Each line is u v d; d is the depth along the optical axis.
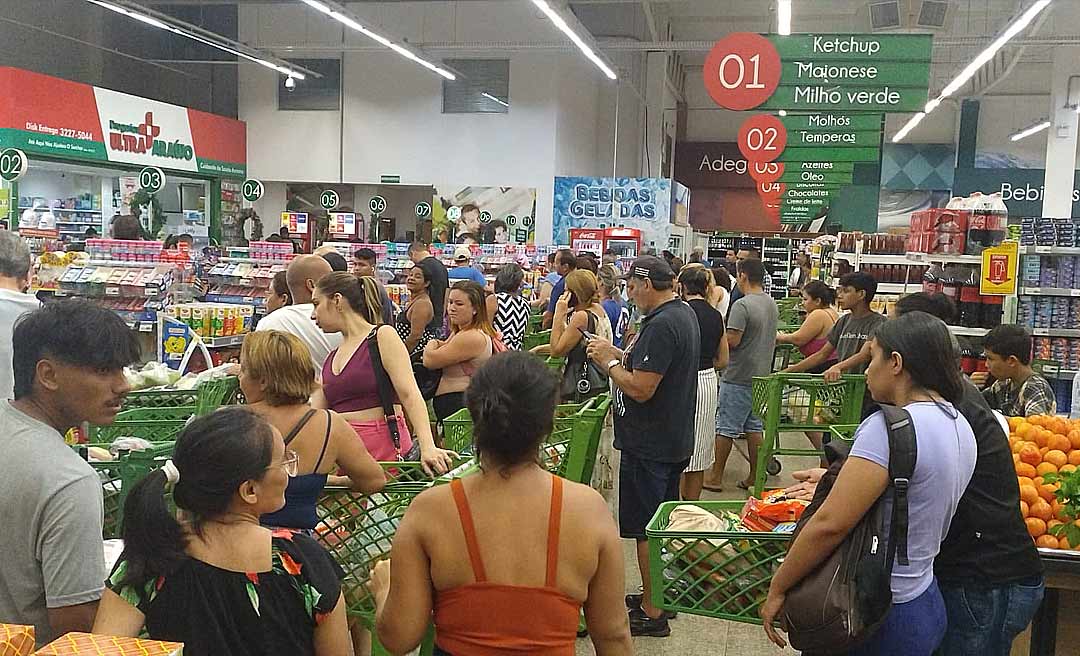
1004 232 6.73
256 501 1.83
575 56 19.86
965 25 21.14
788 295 16.72
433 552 1.88
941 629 2.36
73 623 1.84
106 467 2.60
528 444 1.86
